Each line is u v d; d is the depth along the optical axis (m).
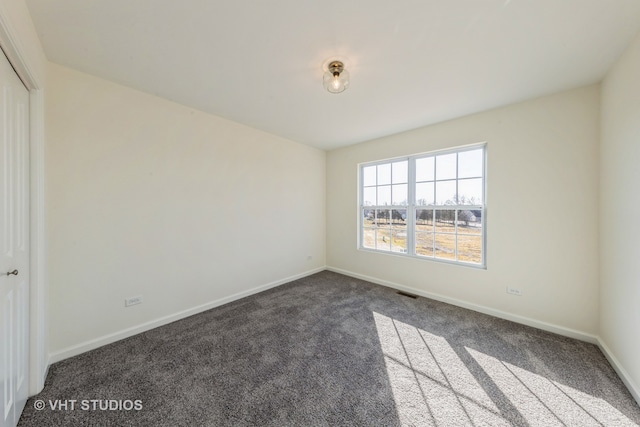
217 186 2.81
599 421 1.32
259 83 2.07
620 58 1.67
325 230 4.39
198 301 2.66
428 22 1.39
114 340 2.07
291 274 3.79
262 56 1.71
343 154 4.11
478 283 2.70
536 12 1.31
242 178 3.08
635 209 1.50
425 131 3.09
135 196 2.19
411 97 2.30
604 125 1.92
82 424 1.30
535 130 2.33
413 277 3.27
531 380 1.62
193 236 2.61
